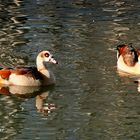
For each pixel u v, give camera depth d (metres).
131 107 19.39
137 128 17.81
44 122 18.31
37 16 31.08
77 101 20.03
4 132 17.58
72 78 22.16
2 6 33.50
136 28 28.80
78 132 17.50
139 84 21.67
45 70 22.22
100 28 28.75
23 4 33.97
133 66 23.05
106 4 34.25
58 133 17.42
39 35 27.39
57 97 20.56
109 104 19.66
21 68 22.44
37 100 20.53
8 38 26.94
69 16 31.16
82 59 24.03
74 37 27.05
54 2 34.56
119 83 21.70
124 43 26.12
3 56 24.50
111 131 17.55
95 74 22.53
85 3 34.41
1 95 21.22
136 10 32.72
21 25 29.25
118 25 29.36
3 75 22.39
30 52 24.94
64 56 24.36
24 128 17.86
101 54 24.67
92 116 18.67
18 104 20.11
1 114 19.09
